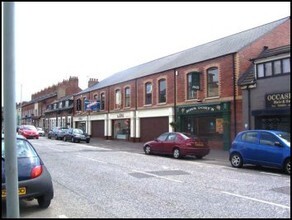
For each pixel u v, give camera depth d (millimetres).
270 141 13820
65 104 54344
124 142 34281
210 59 24688
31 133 41312
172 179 11422
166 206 7695
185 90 26984
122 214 6996
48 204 7605
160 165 15500
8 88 5387
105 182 10805
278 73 19578
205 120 25406
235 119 22625
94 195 8867
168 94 28953
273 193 9156
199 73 25453
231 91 22984
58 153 21297
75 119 50031
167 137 20172
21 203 8023
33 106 75375
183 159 18828
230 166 15570
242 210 7363
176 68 28031
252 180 11352
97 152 22328
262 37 23719
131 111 34438
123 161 16984
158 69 31281
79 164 15547
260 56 20781
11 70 5379
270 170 14125
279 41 24500
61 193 9117
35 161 7652
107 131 39906
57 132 40219
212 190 9539
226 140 23141
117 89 37719
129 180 11180
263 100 20391
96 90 43062
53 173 12727
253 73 21547
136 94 33844
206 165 15836
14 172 5453
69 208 7504
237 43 25359
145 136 32625
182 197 8625
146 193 9117
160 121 30312
